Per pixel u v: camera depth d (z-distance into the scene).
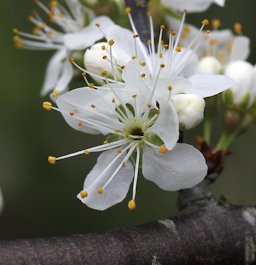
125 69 0.16
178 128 0.16
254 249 0.16
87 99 0.16
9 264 0.15
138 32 0.19
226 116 0.18
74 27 0.20
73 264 0.15
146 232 0.16
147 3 0.19
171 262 0.16
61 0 0.23
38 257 0.15
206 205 0.17
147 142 0.16
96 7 0.19
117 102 0.16
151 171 0.16
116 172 0.16
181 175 0.16
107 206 0.16
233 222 0.16
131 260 0.16
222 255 0.16
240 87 0.18
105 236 0.16
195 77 0.16
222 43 0.20
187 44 0.19
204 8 0.19
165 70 0.17
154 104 0.16
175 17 0.19
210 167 0.18
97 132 0.17
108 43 0.16
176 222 0.16
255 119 0.18
